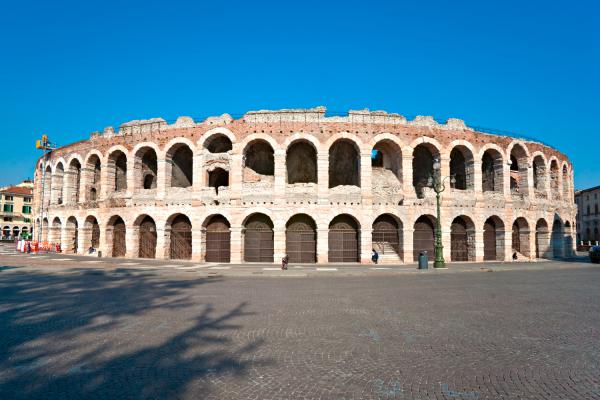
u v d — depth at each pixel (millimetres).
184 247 41969
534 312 13852
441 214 40000
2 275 26953
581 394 6852
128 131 43562
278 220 38219
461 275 27812
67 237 48969
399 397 6684
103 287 20766
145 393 6828
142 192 42594
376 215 38562
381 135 39688
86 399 6602
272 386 7133
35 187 61812
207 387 7074
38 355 8945
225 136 42250
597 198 98688
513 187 49469
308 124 39312
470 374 7785
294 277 26484
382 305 15195
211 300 16406
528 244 44312
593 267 34562
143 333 10867
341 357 8805
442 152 40844
